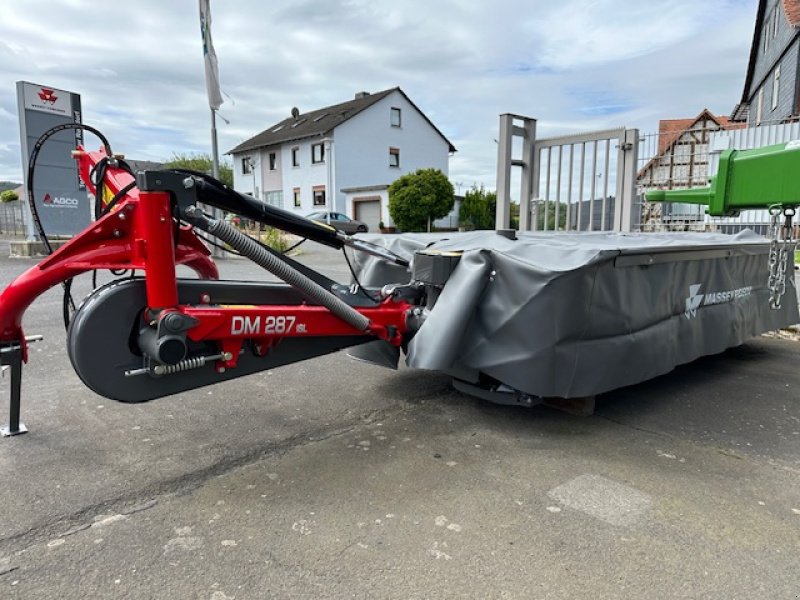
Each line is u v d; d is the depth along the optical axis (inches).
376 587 72.3
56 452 110.4
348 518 88.3
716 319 154.2
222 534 83.7
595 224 265.1
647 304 128.6
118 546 80.4
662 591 71.7
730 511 90.7
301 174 1382.9
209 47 513.7
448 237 153.3
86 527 85.0
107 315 92.8
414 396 145.6
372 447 114.6
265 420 128.8
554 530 85.1
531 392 113.4
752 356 188.7
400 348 137.1
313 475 102.4
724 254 154.0
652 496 95.3
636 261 122.3
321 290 107.0
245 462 107.3
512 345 115.3
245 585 72.5
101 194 111.4
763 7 912.3
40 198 509.0
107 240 97.4
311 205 1369.3
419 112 1433.3
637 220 249.1
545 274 110.2
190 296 104.7
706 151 280.7
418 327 123.0
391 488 97.7
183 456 109.6
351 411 135.0
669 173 282.7
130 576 73.9
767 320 180.2
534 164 270.5
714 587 72.4
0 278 360.2
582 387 116.7
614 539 82.9
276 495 95.1
